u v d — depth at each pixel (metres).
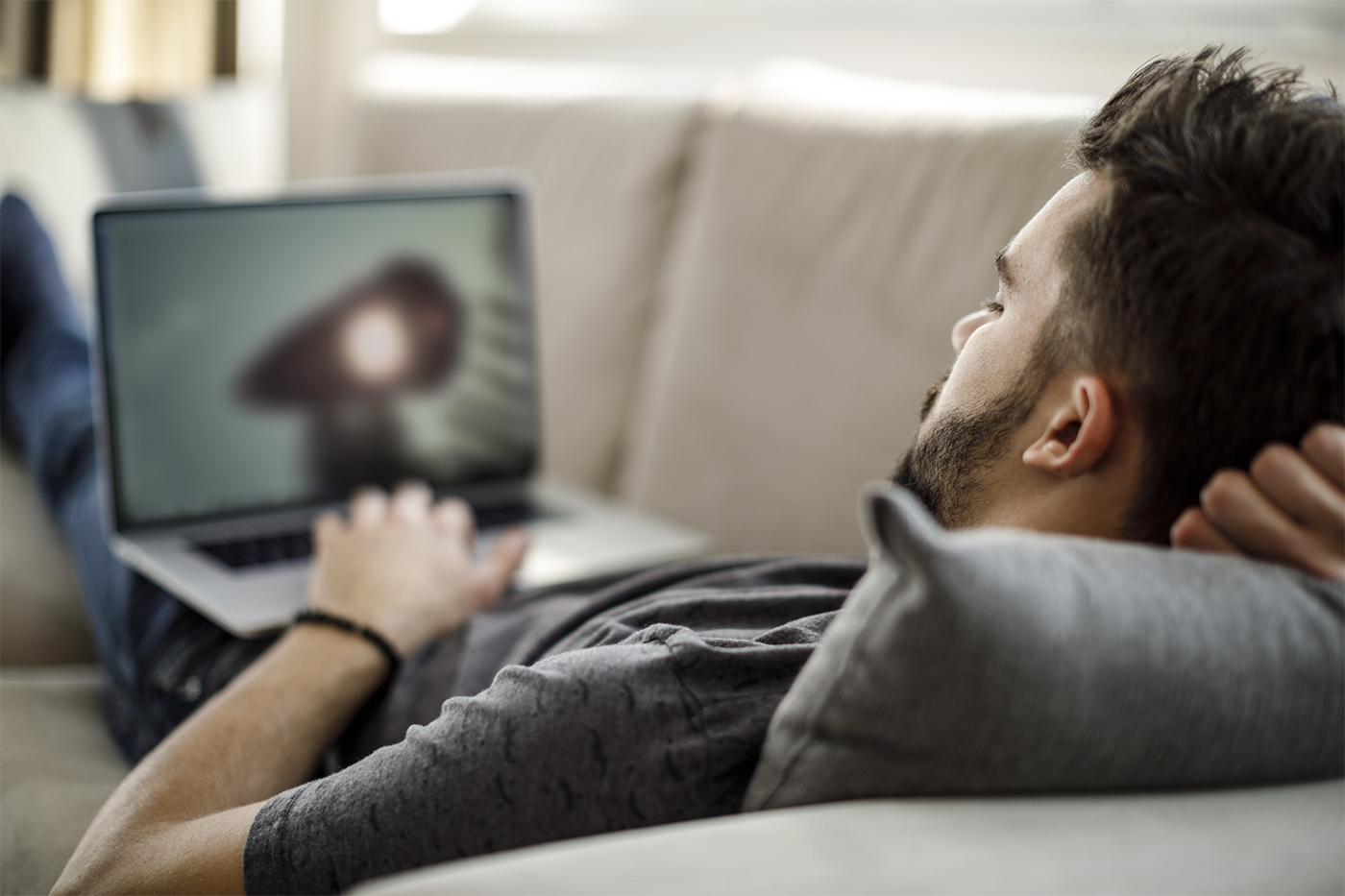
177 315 1.29
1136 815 0.46
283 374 1.36
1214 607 0.47
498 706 0.56
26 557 1.46
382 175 2.18
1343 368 0.52
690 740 0.53
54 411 1.58
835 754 0.48
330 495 1.40
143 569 1.20
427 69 2.48
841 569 0.85
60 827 0.89
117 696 1.15
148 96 2.45
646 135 1.78
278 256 1.35
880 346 1.36
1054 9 1.80
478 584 1.02
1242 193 0.54
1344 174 0.53
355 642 0.87
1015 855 0.43
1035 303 0.61
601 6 2.37
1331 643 0.48
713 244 1.59
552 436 1.84
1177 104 0.58
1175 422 0.55
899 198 1.38
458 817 0.54
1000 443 0.61
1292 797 0.49
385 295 1.42
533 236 1.90
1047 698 0.43
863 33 1.98
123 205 1.26
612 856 0.42
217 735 0.76
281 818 0.58
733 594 0.74
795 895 0.41
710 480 1.54
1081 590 0.45
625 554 1.31
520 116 1.98
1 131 2.17
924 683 0.44
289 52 2.82
